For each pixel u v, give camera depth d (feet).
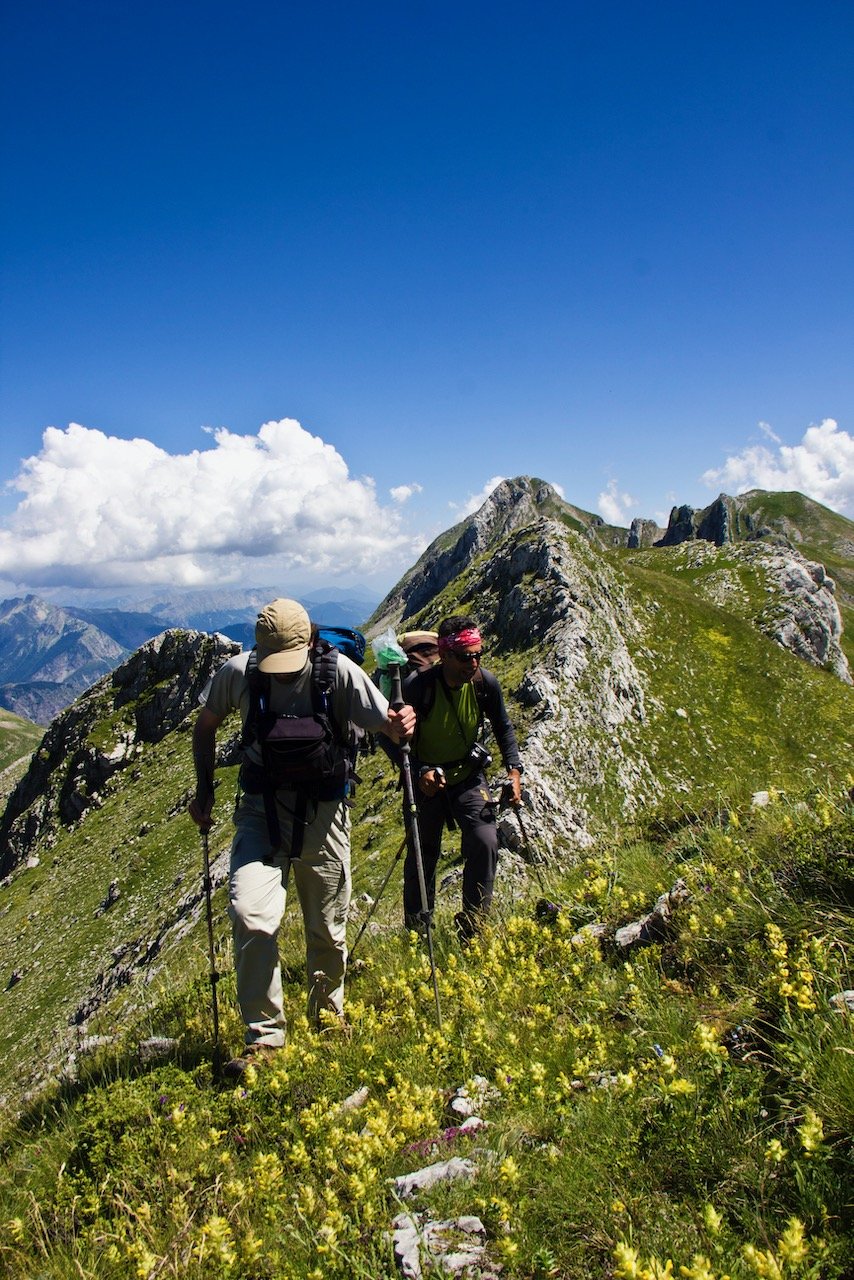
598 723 142.20
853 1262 7.59
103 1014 35.19
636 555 287.48
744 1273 7.63
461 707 22.49
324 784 17.35
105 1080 17.44
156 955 135.03
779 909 14.49
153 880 184.75
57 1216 12.60
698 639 195.62
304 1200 10.41
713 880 16.40
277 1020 16.30
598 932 18.78
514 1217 9.26
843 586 645.92
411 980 18.58
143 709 289.74
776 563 255.70
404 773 20.33
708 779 149.48
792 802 19.62
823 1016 10.93
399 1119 12.14
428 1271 8.77
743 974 13.55
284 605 17.66
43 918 209.67
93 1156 13.43
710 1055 10.50
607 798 126.21
